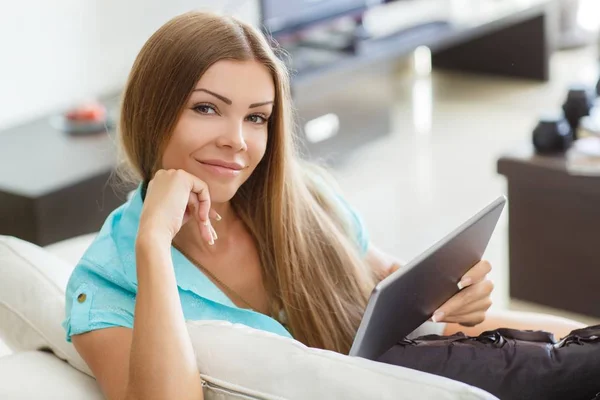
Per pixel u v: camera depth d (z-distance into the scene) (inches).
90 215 142.0
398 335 68.2
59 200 137.7
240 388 56.7
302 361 56.3
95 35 184.1
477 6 235.1
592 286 134.8
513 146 138.8
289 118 73.2
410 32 214.8
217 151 67.1
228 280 74.9
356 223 85.7
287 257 75.0
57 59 178.5
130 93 68.5
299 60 194.4
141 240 60.8
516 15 232.5
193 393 57.6
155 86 66.6
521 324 82.9
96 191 142.0
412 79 258.7
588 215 131.7
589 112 141.6
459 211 175.6
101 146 151.8
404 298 64.1
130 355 58.7
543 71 246.8
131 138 69.4
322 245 78.3
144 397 57.5
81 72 183.0
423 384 52.6
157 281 59.6
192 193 66.2
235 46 66.4
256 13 212.8
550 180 131.0
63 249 97.9
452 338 66.7
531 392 62.2
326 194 83.8
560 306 138.7
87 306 65.5
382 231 169.0
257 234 75.8
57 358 69.7
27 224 137.1
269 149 73.2
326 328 75.6
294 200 75.6
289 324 75.6
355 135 208.2
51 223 137.3
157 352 57.7
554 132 133.8
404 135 217.8
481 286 76.0
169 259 61.1
